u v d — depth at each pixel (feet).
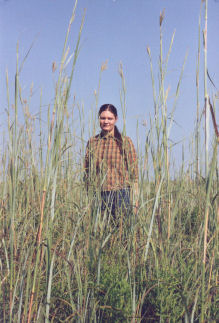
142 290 7.21
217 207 6.78
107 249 8.93
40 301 6.56
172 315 6.76
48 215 6.00
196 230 9.32
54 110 5.77
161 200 8.21
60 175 8.77
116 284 7.15
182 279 7.57
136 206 8.23
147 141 8.32
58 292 7.38
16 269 7.12
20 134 6.40
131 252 8.20
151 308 7.09
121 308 6.75
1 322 6.42
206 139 5.40
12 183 5.92
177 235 8.98
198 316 6.62
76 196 9.70
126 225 8.71
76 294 7.06
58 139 5.79
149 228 7.91
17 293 6.81
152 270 8.19
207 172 5.47
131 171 9.44
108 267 7.91
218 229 6.55
